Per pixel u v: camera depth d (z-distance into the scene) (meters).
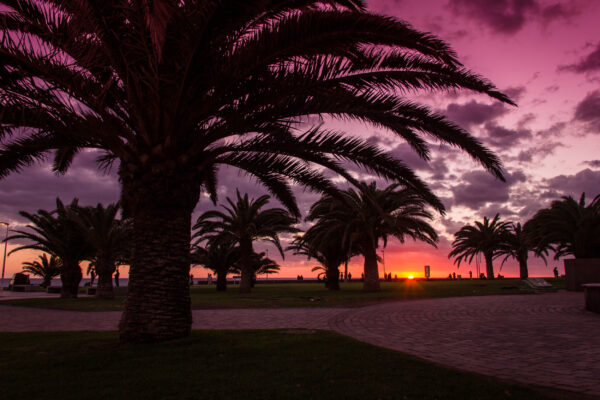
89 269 40.34
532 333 8.91
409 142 8.91
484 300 18.45
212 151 8.38
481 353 6.86
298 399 4.27
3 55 6.51
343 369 5.52
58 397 4.42
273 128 8.66
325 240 28.88
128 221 26.53
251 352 6.72
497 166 7.86
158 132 7.53
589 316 11.94
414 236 28.11
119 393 4.52
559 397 4.29
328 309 15.88
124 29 6.68
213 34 6.09
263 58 6.57
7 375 5.37
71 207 26.39
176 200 7.65
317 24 6.21
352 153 8.20
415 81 7.29
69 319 13.80
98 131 7.40
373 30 6.15
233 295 26.56
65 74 6.78
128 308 7.57
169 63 6.81
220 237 31.11
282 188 11.71
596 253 31.12
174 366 5.75
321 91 7.55
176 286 7.69
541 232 33.16
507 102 6.97
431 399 4.24
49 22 6.55
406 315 12.88
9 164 8.37
